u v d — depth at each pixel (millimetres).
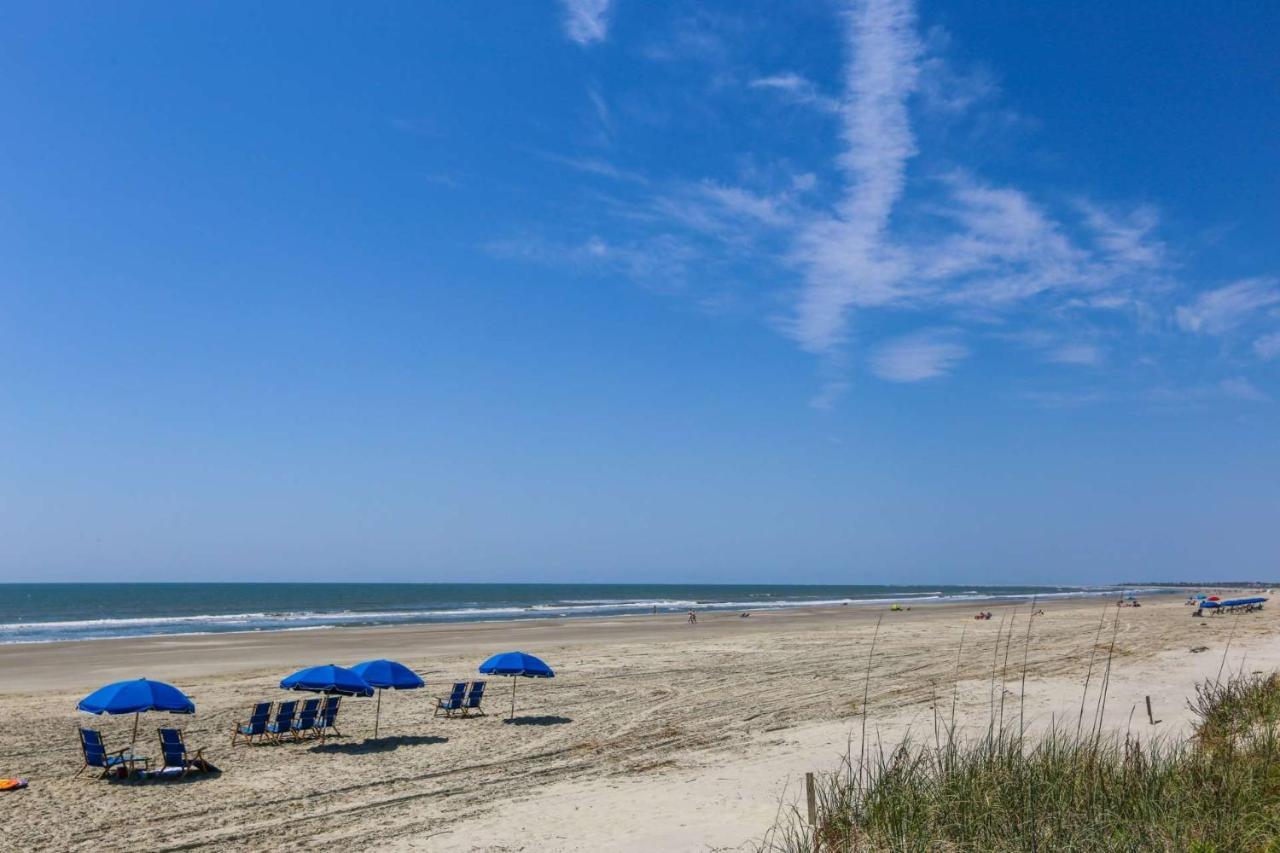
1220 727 11312
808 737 15109
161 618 65250
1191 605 69875
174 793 12125
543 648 33625
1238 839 6539
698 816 10375
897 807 8016
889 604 89188
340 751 14828
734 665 26562
